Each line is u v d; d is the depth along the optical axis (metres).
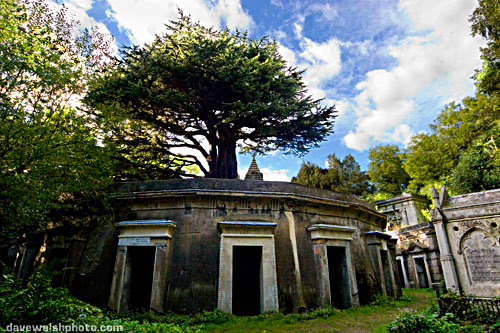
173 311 9.88
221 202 11.90
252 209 12.05
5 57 8.38
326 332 8.22
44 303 5.35
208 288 10.33
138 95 15.84
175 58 16.97
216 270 10.68
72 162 9.54
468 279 10.48
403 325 6.69
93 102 11.63
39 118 9.22
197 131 20.38
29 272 13.60
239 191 11.92
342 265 12.88
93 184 10.07
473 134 27.02
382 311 11.19
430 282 21.23
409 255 23.61
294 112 18.48
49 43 10.12
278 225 11.99
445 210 11.52
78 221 11.51
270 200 12.27
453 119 29.92
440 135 31.09
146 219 11.69
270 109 17.78
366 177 40.94
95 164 10.15
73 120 9.66
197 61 16.23
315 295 11.32
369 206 16.33
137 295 11.95
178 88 18.36
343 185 38.69
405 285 23.39
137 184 12.24
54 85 9.60
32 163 8.50
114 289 10.38
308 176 39.16
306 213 12.90
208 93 18.06
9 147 8.33
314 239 12.25
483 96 26.42
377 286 13.67
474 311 7.26
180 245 11.00
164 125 19.06
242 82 16.39
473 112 27.81
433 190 12.06
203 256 10.84
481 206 10.63
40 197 8.63
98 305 10.41
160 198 11.79
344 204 13.97
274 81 18.31
